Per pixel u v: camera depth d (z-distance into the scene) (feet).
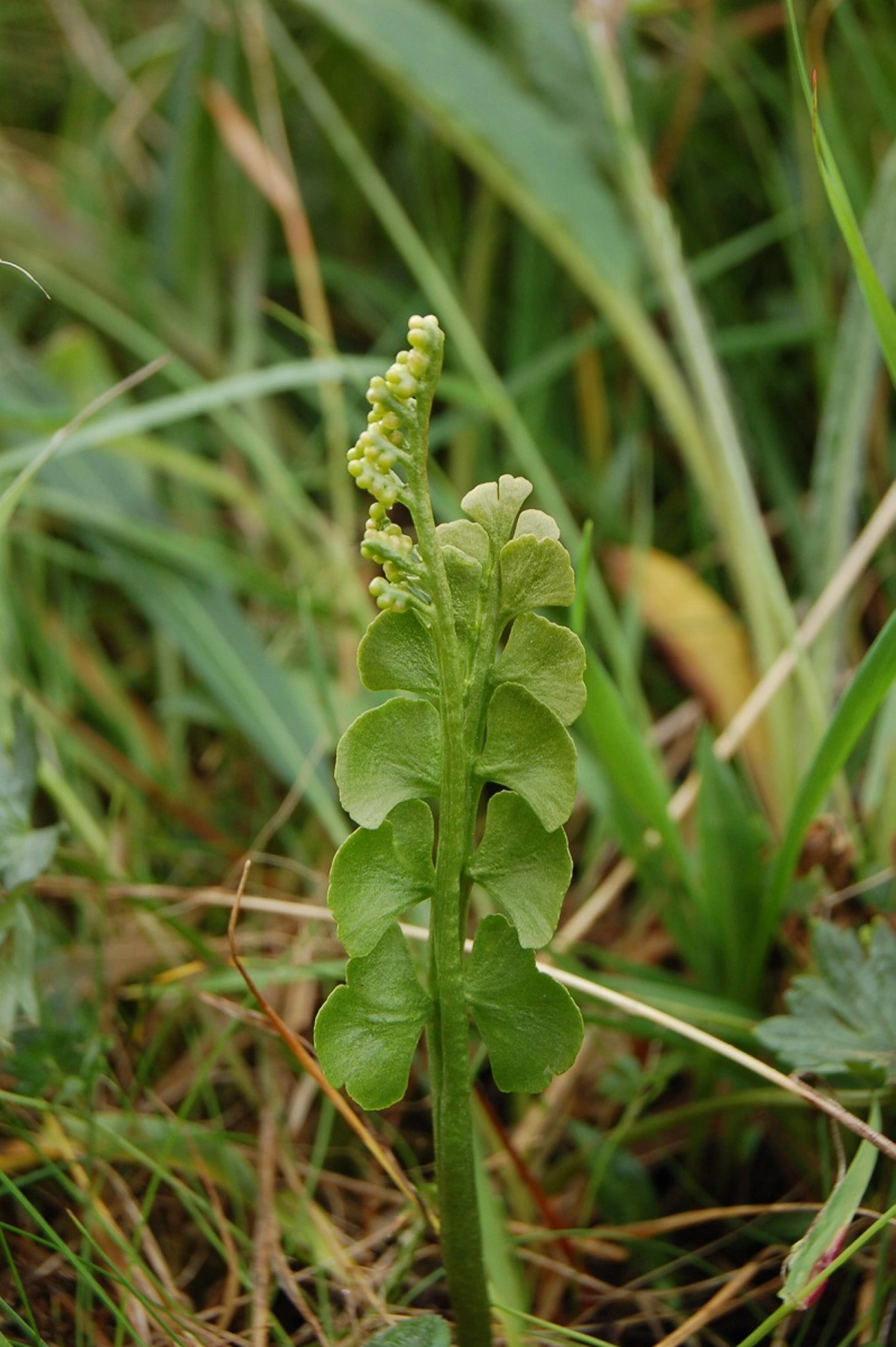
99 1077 0.83
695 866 0.95
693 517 1.26
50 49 1.62
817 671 0.98
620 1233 0.82
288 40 1.40
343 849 0.67
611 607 1.20
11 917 0.79
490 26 1.50
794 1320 0.82
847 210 0.78
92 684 1.16
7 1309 0.74
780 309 1.36
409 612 0.67
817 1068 0.77
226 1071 0.92
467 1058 0.69
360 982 0.68
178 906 0.91
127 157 1.53
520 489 0.67
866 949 0.83
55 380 1.28
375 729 0.67
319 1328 0.79
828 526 1.01
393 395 0.64
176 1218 0.85
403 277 1.51
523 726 0.67
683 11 1.41
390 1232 0.83
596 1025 0.86
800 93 1.29
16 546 1.23
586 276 1.24
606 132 1.32
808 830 0.88
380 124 1.53
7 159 1.48
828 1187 0.82
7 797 0.81
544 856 0.67
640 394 1.33
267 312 1.50
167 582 1.14
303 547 1.17
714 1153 0.89
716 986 0.89
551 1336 0.79
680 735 1.12
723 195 1.46
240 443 1.20
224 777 1.14
